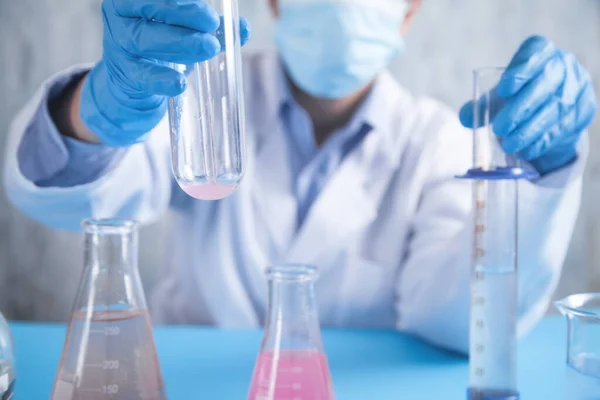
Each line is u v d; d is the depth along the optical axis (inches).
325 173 66.9
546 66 36.2
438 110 70.4
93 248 28.3
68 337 28.1
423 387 38.9
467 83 92.5
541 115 35.6
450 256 47.3
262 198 66.1
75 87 43.6
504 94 33.5
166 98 37.3
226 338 49.3
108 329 27.4
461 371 42.0
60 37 96.3
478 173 31.2
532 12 90.4
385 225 65.8
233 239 65.9
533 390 38.2
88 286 28.0
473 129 33.9
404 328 53.8
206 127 26.5
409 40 92.3
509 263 32.1
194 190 27.1
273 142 67.5
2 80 97.3
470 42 91.7
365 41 61.6
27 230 98.4
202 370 41.8
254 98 68.6
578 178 42.2
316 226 64.2
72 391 27.2
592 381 27.2
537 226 42.1
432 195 64.8
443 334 46.0
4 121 97.4
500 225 31.9
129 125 38.0
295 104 67.1
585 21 89.8
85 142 44.4
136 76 30.3
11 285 99.7
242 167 27.3
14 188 47.6
